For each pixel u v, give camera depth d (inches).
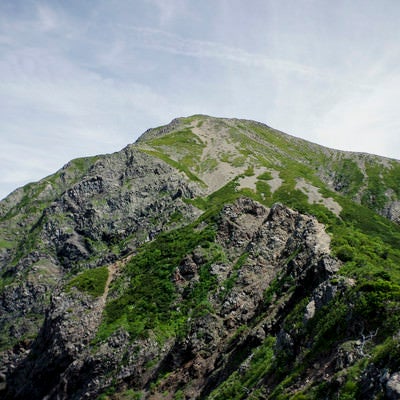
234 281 2514.8
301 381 1253.7
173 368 2164.1
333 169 7165.4
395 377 945.5
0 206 6220.5
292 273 2146.9
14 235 5383.9
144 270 3201.3
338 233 2412.6
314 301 1568.7
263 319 1920.5
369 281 1395.2
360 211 4318.4
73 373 2468.0
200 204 4414.4
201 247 3043.8
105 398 2240.4
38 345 2994.6
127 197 4719.5
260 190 4734.3
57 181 6427.2
